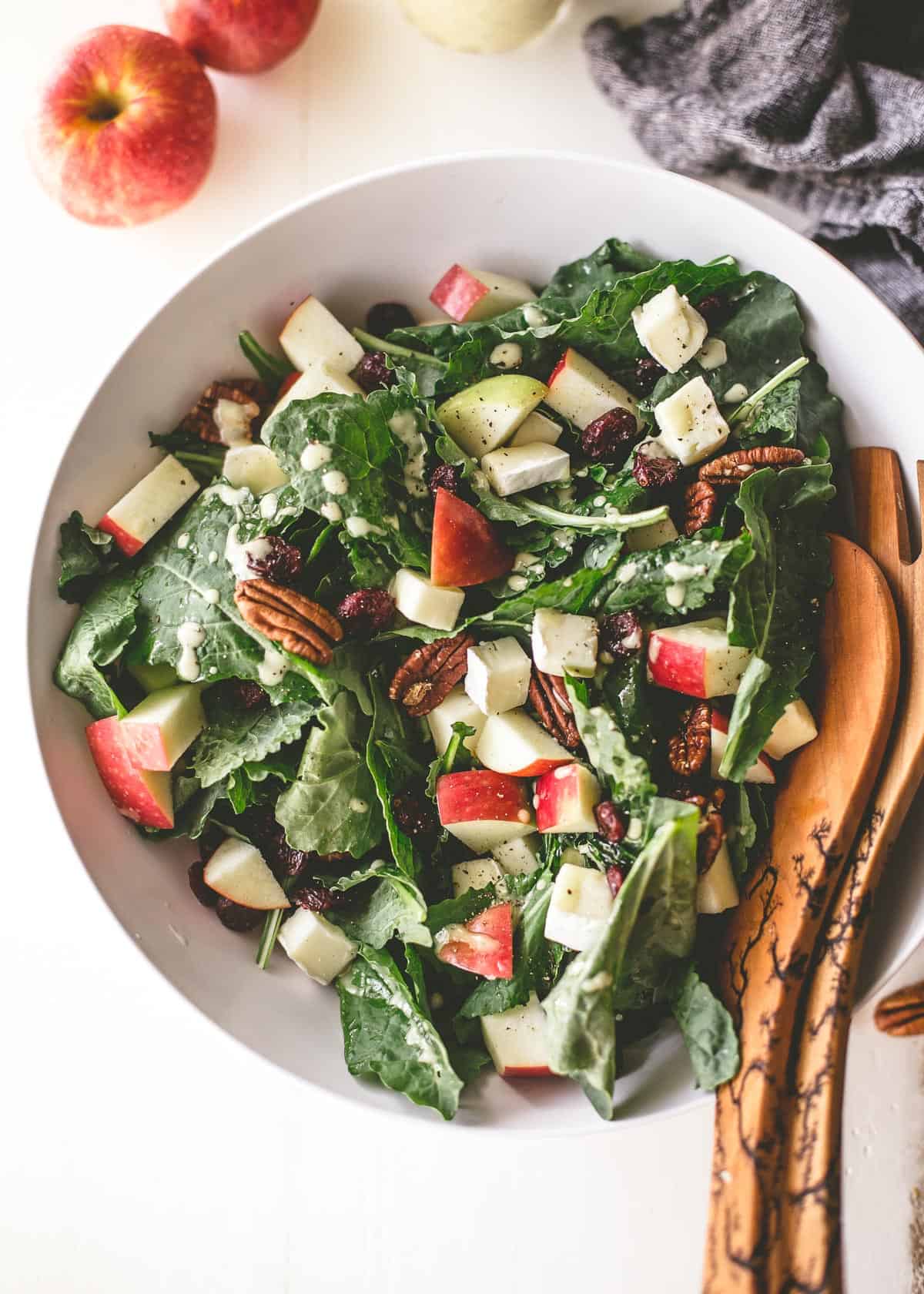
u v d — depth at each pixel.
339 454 0.58
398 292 0.63
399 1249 0.65
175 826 0.60
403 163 0.64
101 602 0.60
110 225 0.66
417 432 0.60
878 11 0.64
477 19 0.64
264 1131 0.65
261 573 0.59
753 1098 0.53
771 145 0.63
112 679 0.60
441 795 0.59
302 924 0.60
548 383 0.61
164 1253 0.65
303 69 0.67
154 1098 0.66
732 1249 0.52
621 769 0.57
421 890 0.60
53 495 0.58
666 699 0.59
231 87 0.67
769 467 0.58
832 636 0.58
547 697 0.59
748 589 0.57
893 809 0.55
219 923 0.61
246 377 0.63
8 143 0.67
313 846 0.59
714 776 0.58
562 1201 0.65
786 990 0.54
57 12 0.68
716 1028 0.56
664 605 0.58
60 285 0.67
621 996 0.57
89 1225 0.65
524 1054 0.58
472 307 0.62
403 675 0.59
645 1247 0.64
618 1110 0.57
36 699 0.58
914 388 0.58
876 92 0.63
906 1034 0.64
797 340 0.60
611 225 0.61
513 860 0.60
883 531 0.59
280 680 0.58
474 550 0.59
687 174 0.66
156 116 0.63
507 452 0.60
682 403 0.59
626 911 0.56
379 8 0.67
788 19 0.62
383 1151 0.65
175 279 0.67
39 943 0.66
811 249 0.58
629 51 0.65
